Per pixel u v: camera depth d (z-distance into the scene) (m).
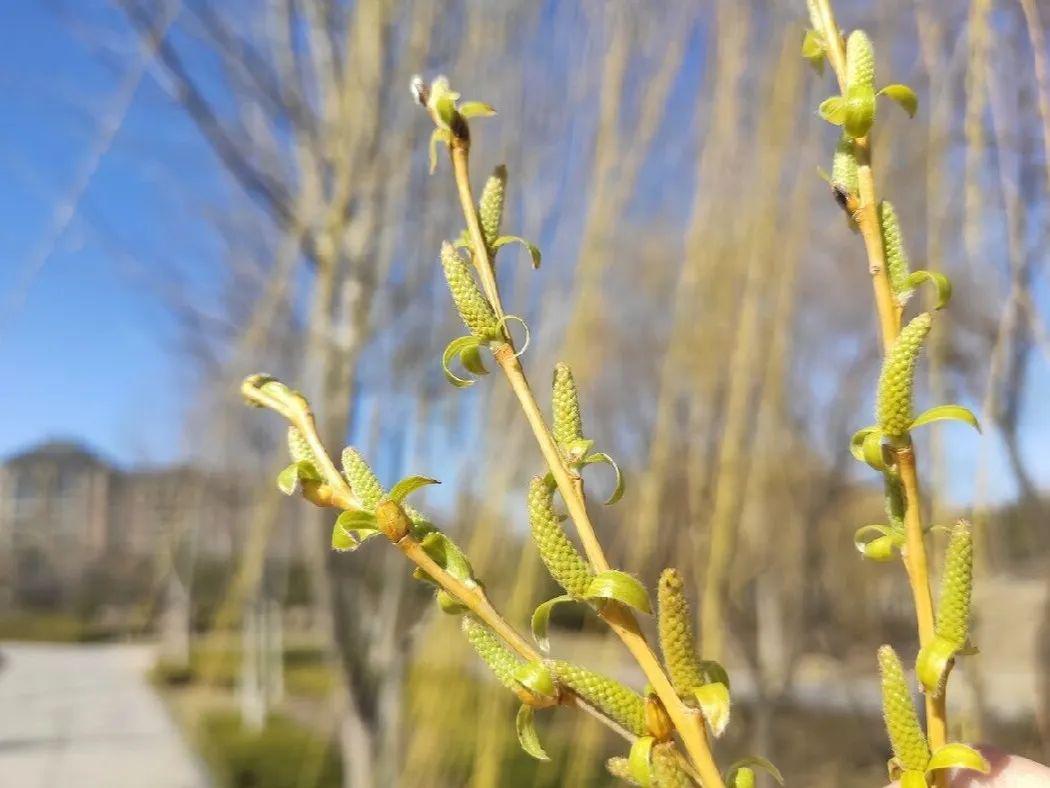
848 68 0.18
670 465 0.66
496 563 0.66
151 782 2.22
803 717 1.63
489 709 0.63
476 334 0.17
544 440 0.17
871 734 1.56
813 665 2.06
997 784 0.23
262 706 2.61
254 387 0.18
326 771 1.81
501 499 0.63
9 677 4.33
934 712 0.15
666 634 0.15
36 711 3.31
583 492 0.16
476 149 0.72
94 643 5.56
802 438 1.11
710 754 0.15
